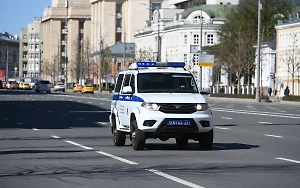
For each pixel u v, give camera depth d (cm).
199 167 3175
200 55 18738
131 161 3416
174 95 3962
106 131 5722
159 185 2603
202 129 3894
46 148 4134
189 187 2552
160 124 3841
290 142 4791
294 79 19650
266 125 6775
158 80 4106
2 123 6794
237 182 2689
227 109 10831
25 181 2717
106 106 11275
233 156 3716
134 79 4134
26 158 3550
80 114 8644
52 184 2638
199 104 3909
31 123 6806
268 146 4431
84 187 2561
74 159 3503
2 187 2569
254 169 3114
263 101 16288
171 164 3294
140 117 3875
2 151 3941
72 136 5153
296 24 19775
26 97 16888
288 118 8106
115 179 2761
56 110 9738
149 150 4028
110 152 3884
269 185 2623
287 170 3086
